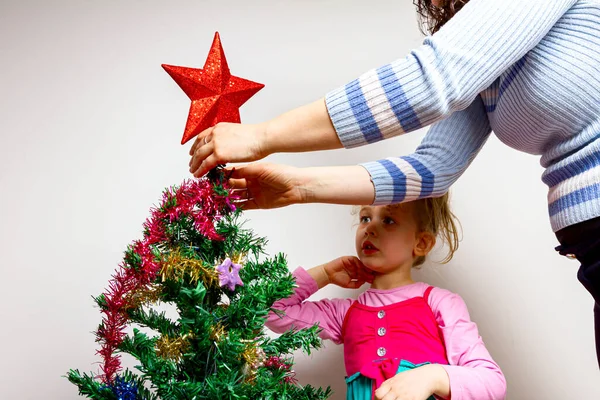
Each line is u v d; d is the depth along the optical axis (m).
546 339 1.26
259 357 0.75
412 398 0.90
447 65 0.70
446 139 1.01
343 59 1.34
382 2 1.37
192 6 1.34
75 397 1.18
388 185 0.95
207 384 0.70
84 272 1.22
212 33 1.33
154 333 1.20
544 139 0.80
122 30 1.32
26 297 1.21
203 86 0.83
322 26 1.35
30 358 1.19
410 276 1.23
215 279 0.74
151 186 1.27
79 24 1.32
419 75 0.71
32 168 1.26
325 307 1.18
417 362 1.04
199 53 1.32
